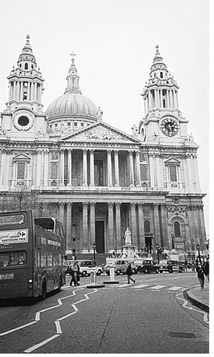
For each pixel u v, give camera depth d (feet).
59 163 309.22
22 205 255.29
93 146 312.50
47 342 41.75
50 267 104.22
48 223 117.60
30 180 303.68
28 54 346.74
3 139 304.09
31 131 317.63
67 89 474.08
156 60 370.94
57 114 425.28
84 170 304.91
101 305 76.28
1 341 42.91
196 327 51.03
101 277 195.00
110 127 319.68
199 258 268.00
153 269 222.69
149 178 321.52
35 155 310.86
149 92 356.38
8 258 84.23
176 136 342.44
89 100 449.89
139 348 38.68
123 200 295.48
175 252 289.33
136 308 70.85
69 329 49.93
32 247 84.58
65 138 310.45
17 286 82.48
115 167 311.47
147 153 327.06
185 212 319.68
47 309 72.79
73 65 488.02
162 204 300.61
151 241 297.53
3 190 288.92
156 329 49.47
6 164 303.68
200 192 324.60
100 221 310.45
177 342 41.52
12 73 333.62
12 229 85.71
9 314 68.64
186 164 333.62
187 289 112.68
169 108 349.82
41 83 340.39
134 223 291.99
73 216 302.86
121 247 285.43
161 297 90.58
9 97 330.75
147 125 348.38
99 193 293.02
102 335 45.44
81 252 285.43
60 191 287.07
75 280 140.97
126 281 151.02
